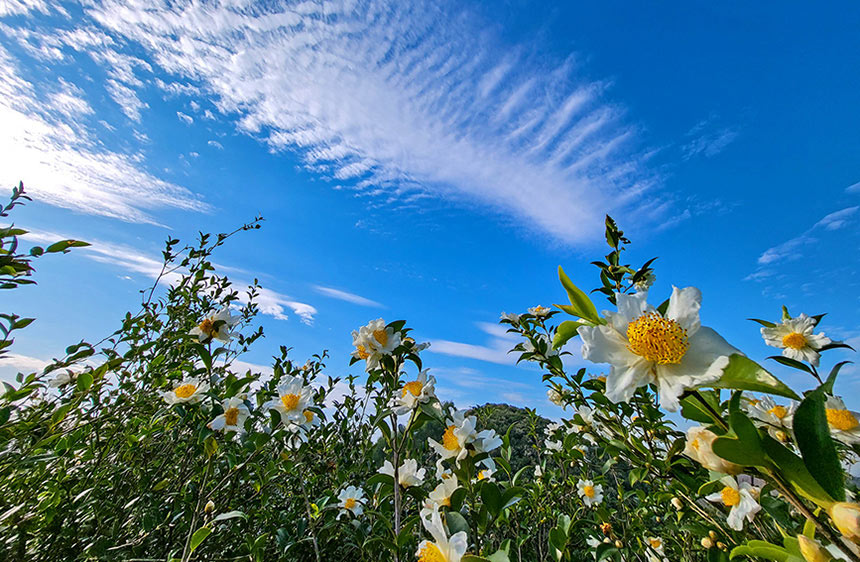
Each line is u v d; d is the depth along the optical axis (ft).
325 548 2.15
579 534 1.92
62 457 1.65
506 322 1.71
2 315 1.04
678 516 1.53
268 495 2.09
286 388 1.73
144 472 1.94
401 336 1.54
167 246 2.53
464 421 1.28
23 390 1.27
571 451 1.84
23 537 1.50
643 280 1.33
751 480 1.05
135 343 2.07
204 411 1.63
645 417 1.36
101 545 1.57
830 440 0.42
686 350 0.62
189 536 1.38
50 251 1.08
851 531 0.37
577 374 1.50
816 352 1.41
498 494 1.17
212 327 1.88
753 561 1.01
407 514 1.90
